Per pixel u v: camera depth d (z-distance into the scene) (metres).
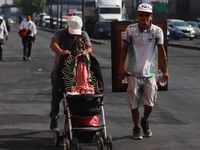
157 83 18.94
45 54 57.72
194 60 50.28
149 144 17.73
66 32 17.20
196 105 25.25
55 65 17.58
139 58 17.77
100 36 103.19
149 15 17.42
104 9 112.12
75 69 16.41
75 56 16.48
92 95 15.66
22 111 23.39
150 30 17.67
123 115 22.64
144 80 17.86
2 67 42.34
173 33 102.56
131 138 18.56
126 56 18.02
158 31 17.67
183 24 104.81
